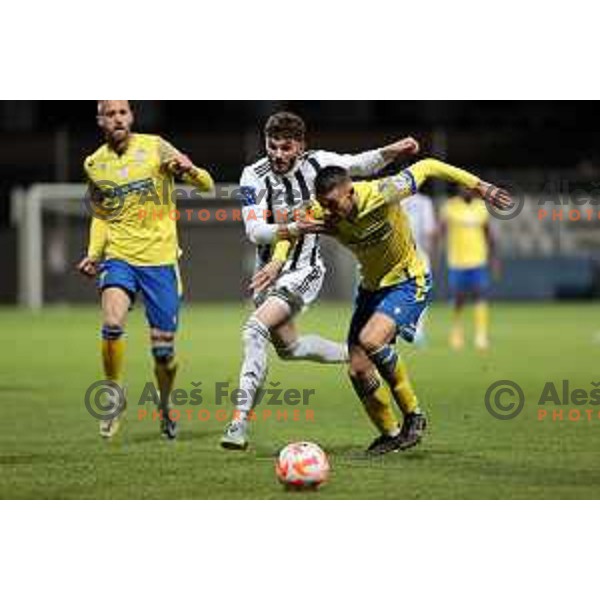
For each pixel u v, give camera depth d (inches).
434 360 1686.8
